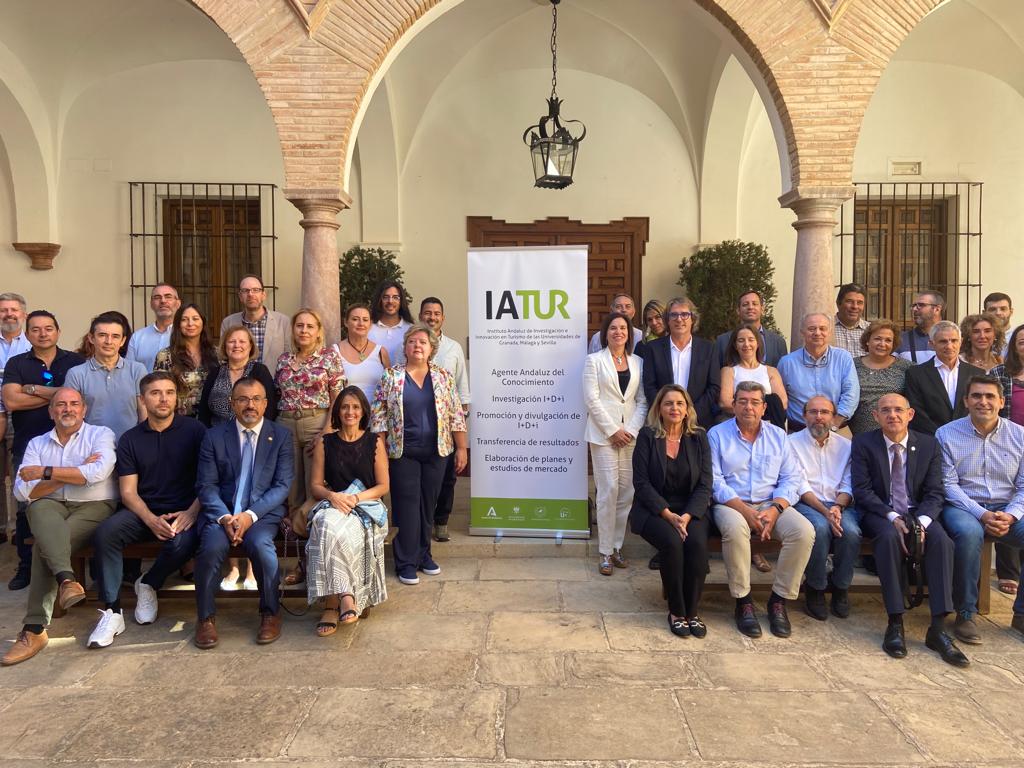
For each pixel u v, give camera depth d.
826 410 4.27
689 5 5.44
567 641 3.81
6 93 7.31
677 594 3.89
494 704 3.17
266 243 8.24
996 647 3.78
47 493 3.95
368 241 8.30
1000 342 4.90
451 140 8.33
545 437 5.28
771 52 5.22
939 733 2.95
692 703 3.18
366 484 4.25
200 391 4.62
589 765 2.74
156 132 8.15
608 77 8.29
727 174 8.18
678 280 8.38
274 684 3.37
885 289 8.39
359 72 5.25
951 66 8.17
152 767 2.74
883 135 8.25
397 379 4.64
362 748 2.85
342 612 3.83
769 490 4.23
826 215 5.30
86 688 3.36
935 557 3.73
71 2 6.87
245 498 4.10
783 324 8.38
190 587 4.57
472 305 5.32
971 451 4.13
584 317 5.18
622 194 8.38
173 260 8.30
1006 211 8.24
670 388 4.18
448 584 4.64
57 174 8.10
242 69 8.08
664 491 4.17
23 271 8.17
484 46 7.85
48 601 3.79
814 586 4.12
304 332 4.61
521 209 8.38
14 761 2.78
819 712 3.11
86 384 4.49
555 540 5.27
